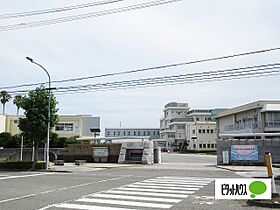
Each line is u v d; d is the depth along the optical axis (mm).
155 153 36188
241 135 38969
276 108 43000
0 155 37844
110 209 9406
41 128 28016
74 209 9430
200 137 81250
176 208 9484
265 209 9273
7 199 11227
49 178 18984
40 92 28609
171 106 96062
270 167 10930
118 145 35562
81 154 36625
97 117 60750
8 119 56906
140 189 13727
